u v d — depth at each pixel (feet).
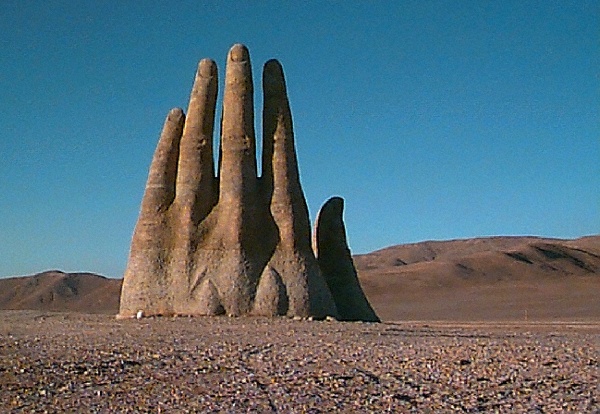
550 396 47.11
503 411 42.98
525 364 58.80
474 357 62.54
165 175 106.63
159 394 46.93
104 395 46.55
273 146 105.81
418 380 51.96
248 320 95.45
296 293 100.53
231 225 102.22
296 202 104.37
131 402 44.60
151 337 77.30
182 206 104.83
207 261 102.22
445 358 61.98
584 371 55.72
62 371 54.34
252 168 104.94
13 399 45.03
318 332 83.51
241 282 100.53
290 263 102.01
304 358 61.87
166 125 108.68
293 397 46.01
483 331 94.63
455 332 91.04
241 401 44.91
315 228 116.06
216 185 107.04
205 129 106.93
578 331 96.48
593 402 45.34
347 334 82.28
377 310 238.89
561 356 63.36
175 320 96.17
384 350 67.51
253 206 103.35
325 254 115.14
